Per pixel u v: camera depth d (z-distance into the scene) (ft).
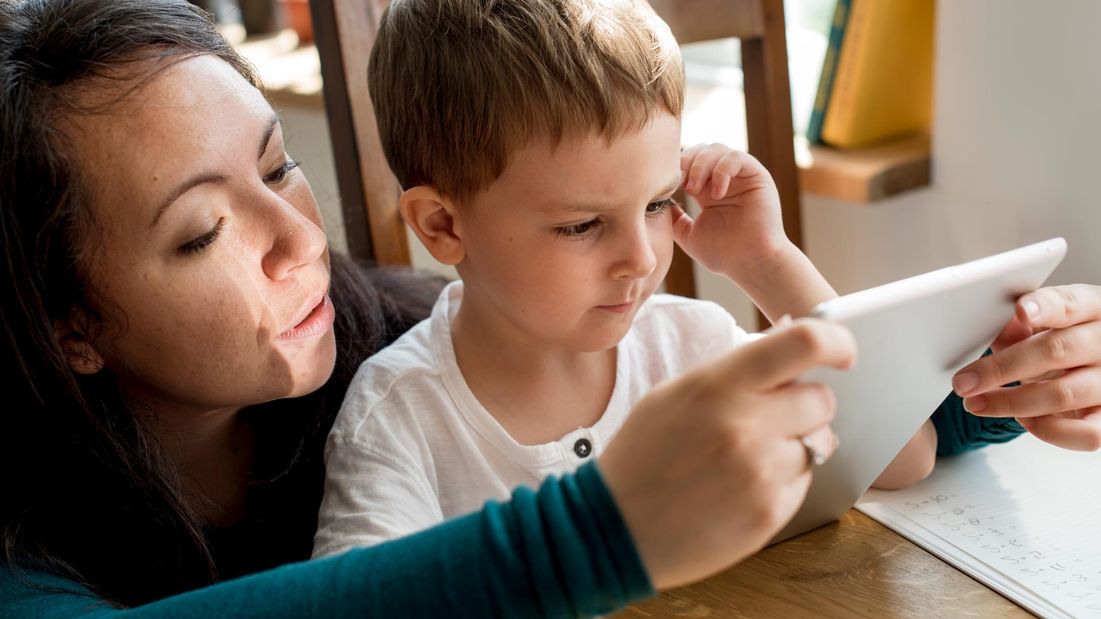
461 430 2.93
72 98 2.14
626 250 2.52
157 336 2.30
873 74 4.50
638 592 1.63
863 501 2.73
